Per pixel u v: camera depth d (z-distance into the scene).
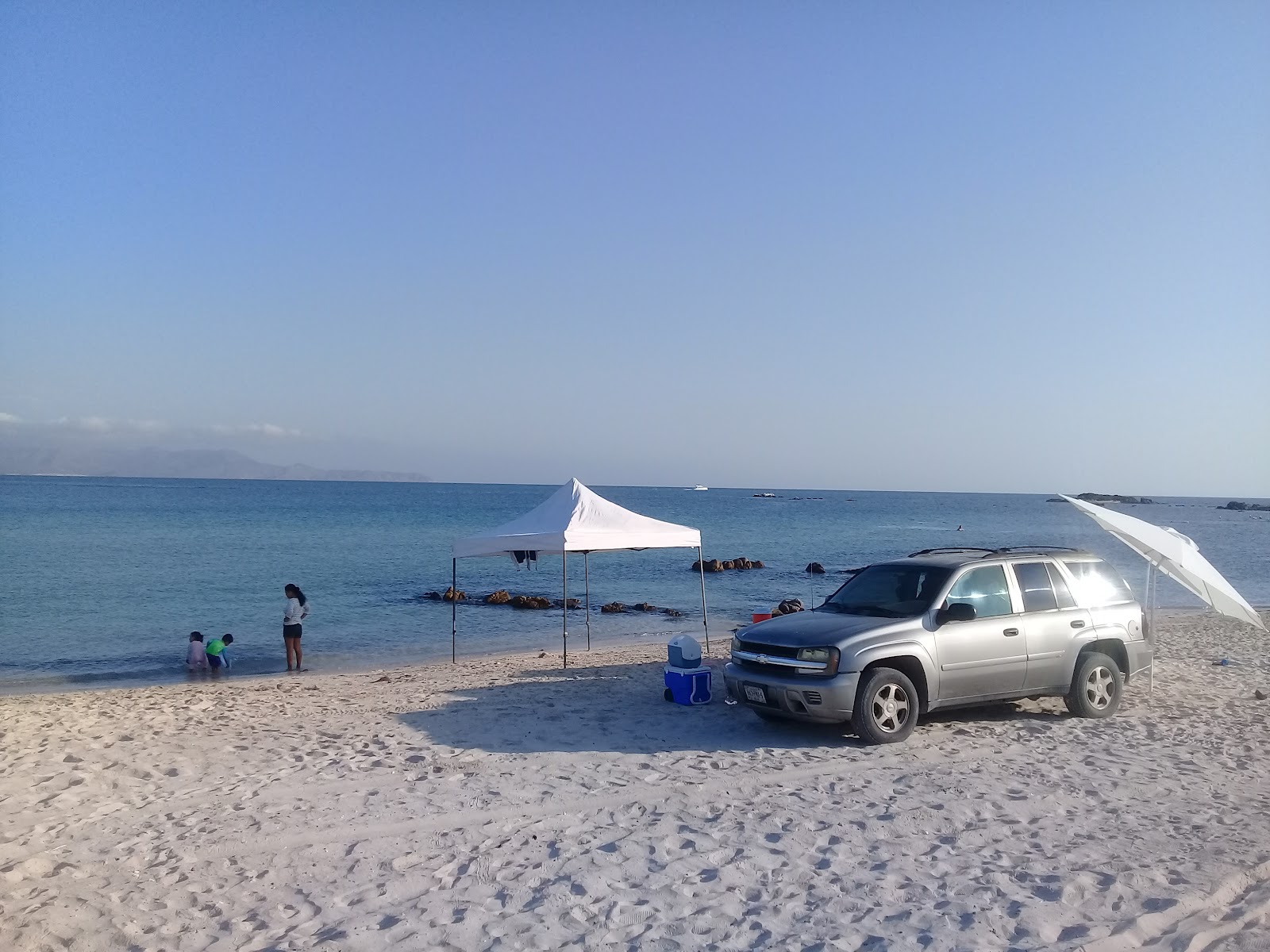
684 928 4.59
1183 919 4.69
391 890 5.15
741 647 9.29
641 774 7.58
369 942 4.48
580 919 4.73
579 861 5.55
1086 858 5.52
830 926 4.60
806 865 5.45
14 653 19.50
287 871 5.47
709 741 8.94
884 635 8.70
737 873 5.31
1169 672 13.42
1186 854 5.60
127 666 18.14
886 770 7.66
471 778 7.50
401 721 10.00
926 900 4.90
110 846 5.99
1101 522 10.20
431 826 6.28
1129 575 37.38
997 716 9.93
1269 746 8.60
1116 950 4.32
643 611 26.98
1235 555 49.41
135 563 37.78
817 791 7.02
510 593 29.92
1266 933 4.50
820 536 67.06
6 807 6.88
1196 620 22.20
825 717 8.46
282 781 7.50
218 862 5.64
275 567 37.25
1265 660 14.86
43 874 5.48
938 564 9.61
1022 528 86.62
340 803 6.85
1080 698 9.65
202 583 31.69
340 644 20.91
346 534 58.47
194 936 4.60
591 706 10.76
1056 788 7.09
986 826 6.16
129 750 8.74
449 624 24.19
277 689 13.62
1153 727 9.38
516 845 5.86
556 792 7.08
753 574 39.72
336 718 10.38
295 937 4.56
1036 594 9.73
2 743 9.09
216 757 8.41
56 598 27.72
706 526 82.19
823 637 8.68
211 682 15.95
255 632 22.36
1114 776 7.46
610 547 14.44
